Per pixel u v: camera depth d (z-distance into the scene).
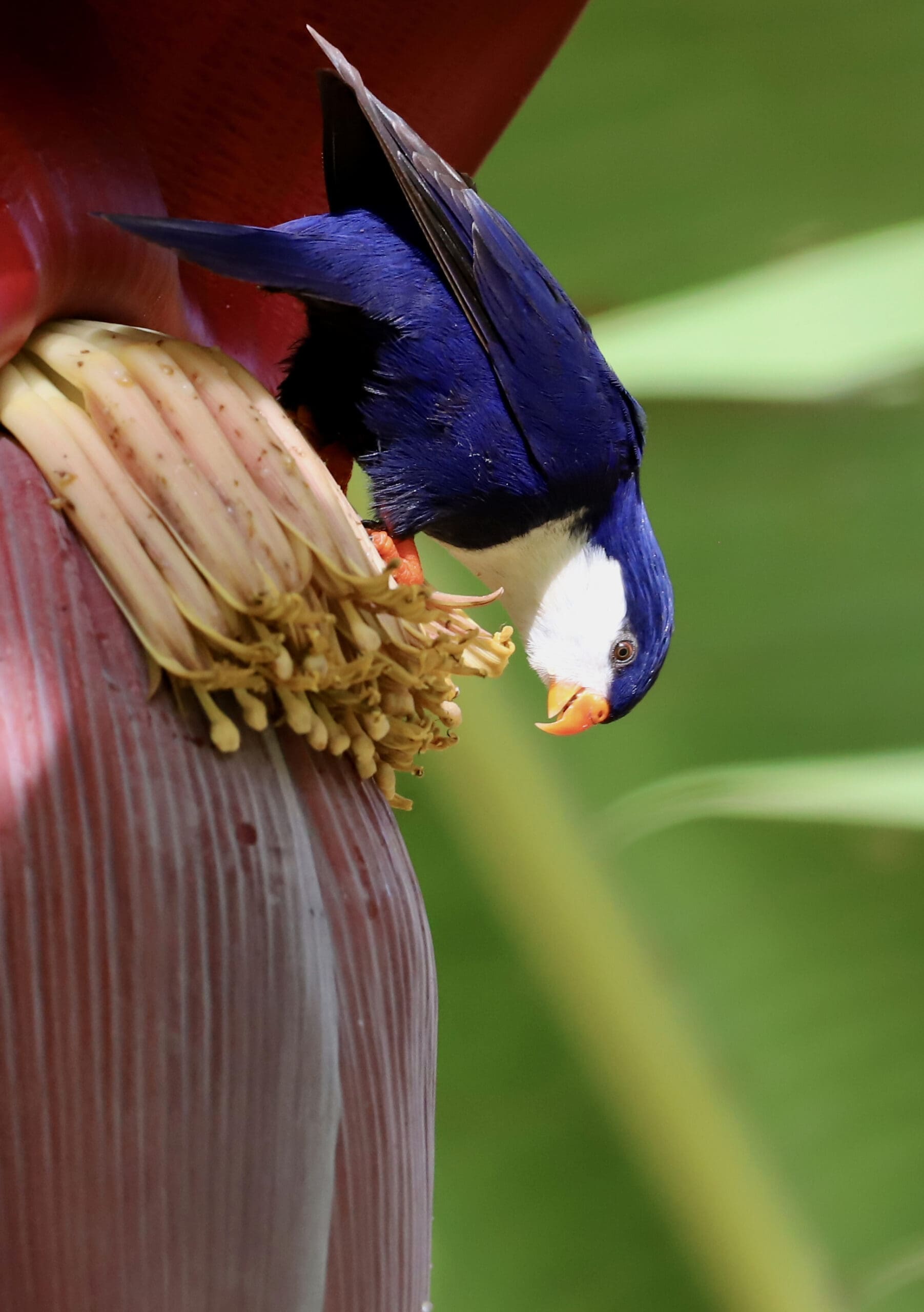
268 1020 3.63
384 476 3.92
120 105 3.84
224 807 3.70
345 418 3.91
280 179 3.89
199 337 3.89
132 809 3.55
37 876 3.44
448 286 3.91
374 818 3.82
